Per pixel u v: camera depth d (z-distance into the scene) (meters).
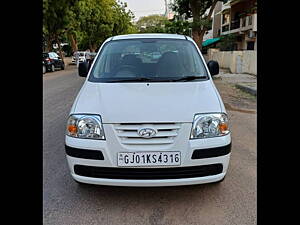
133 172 2.76
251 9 26.39
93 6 37.25
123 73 3.78
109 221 2.75
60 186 3.39
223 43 27.89
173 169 2.76
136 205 3.01
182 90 3.27
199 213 2.86
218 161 2.86
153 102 2.97
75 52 33.75
